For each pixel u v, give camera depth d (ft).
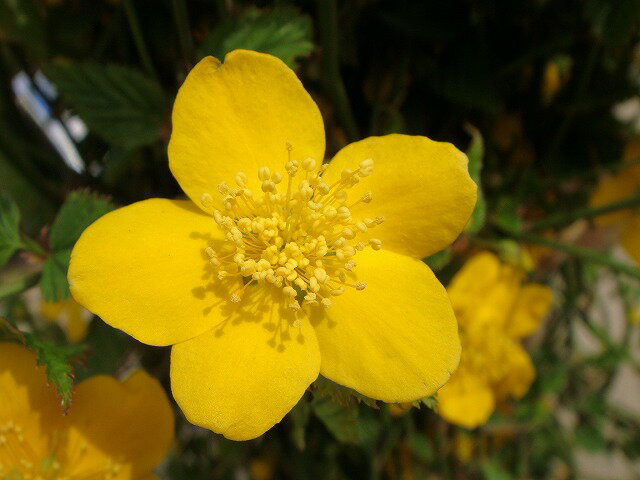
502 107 0.26
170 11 0.24
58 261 0.20
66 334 0.36
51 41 0.25
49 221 0.27
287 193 0.17
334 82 0.22
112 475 0.20
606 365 0.38
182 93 0.16
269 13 0.21
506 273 0.27
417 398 0.15
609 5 0.23
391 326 0.16
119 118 0.22
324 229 0.18
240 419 0.15
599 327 0.39
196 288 0.16
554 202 0.30
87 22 0.25
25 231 0.22
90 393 0.19
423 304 0.16
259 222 0.17
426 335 0.16
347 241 0.17
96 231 0.15
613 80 0.27
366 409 0.26
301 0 0.23
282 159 0.17
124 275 0.15
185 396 0.15
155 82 0.22
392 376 0.15
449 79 0.25
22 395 0.19
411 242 0.17
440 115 0.27
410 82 0.26
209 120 0.16
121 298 0.15
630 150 0.28
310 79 0.24
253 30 0.20
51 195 0.28
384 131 0.25
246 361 0.16
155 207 0.16
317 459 0.33
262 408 0.15
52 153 0.29
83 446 0.19
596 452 0.41
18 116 0.28
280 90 0.16
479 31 0.25
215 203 0.17
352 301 0.17
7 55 0.27
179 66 0.22
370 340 0.16
